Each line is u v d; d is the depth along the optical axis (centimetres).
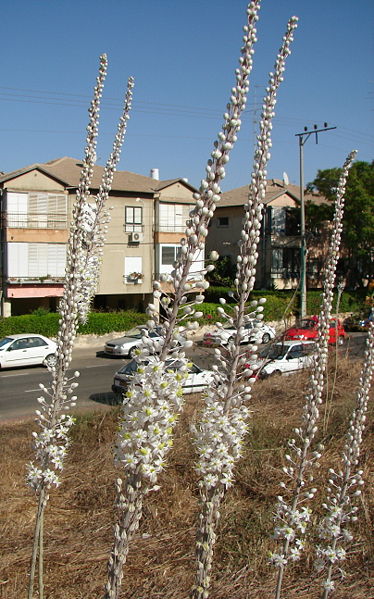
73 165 3347
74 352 2636
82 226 591
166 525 782
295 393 1274
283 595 620
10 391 1719
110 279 3206
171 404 342
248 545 706
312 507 780
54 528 785
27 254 2861
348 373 1409
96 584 639
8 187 2812
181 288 338
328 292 548
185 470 895
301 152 2923
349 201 3678
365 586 634
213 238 4050
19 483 913
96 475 932
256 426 1030
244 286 382
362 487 812
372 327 511
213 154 326
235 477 874
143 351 340
